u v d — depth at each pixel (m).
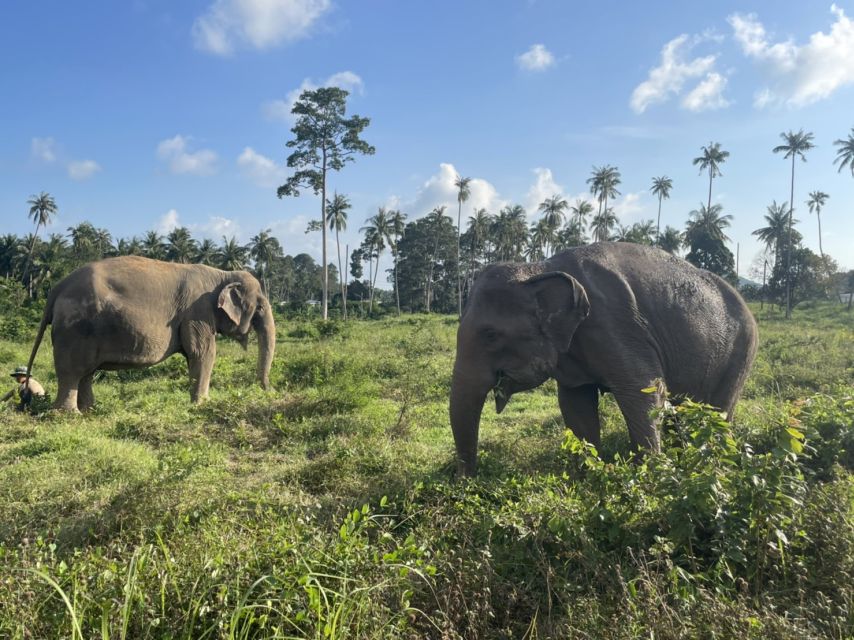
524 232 71.00
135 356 8.90
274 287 92.25
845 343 16.64
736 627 2.45
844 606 2.65
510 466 5.52
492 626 2.93
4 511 4.26
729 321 5.94
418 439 7.26
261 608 2.55
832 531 3.05
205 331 9.69
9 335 20.00
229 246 62.41
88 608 2.58
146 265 9.30
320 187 45.19
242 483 5.04
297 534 3.32
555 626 2.76
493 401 10.34
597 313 5.12
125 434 6.99
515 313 4.97
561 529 3.30
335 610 2.53
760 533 3.03
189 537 3.46
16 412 8.38
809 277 52.78
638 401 5.07
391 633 2.57
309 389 10.29
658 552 2.94
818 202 63.72
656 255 5.86
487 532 3.53
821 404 5.97
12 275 58.38
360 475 5.28
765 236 55.84
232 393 8.52
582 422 5.87
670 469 3.41
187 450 5.50
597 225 66.19
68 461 5.56
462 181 63.72
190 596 2.62
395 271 68.75
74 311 8.43
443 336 20.80
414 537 3.51
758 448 5.09
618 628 2.55
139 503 4.01
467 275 81.19
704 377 5.75
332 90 42.44
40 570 2.72
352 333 25.80
